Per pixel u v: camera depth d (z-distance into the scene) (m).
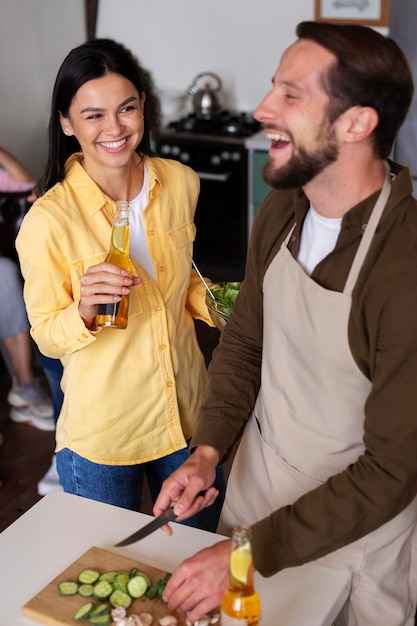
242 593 1.23
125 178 2.01
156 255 2.06
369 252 1.39
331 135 1.34
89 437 2.01
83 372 1.98
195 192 2.17
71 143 2.03
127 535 1.63
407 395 1.34
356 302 1.40
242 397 1.72
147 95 2.04
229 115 5.27
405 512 1.55
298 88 1.33
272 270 1.57
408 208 1.39
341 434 1.52
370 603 1.55
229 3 5.15
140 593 1.44
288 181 1.40
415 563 1.62
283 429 1.60
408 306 1.33
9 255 3.90
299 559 1.42
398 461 1.35
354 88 1.30
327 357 1.47
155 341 2.03
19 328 3.61
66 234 1.92
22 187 3.95
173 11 5.30
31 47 5.01
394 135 1.38
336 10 4.84
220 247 5.12
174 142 4.93
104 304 1.83
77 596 1.45
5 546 1.60
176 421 2.09
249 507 1.70
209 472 1.57
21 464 3.39
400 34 4.03
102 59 1.86
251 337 1.74
